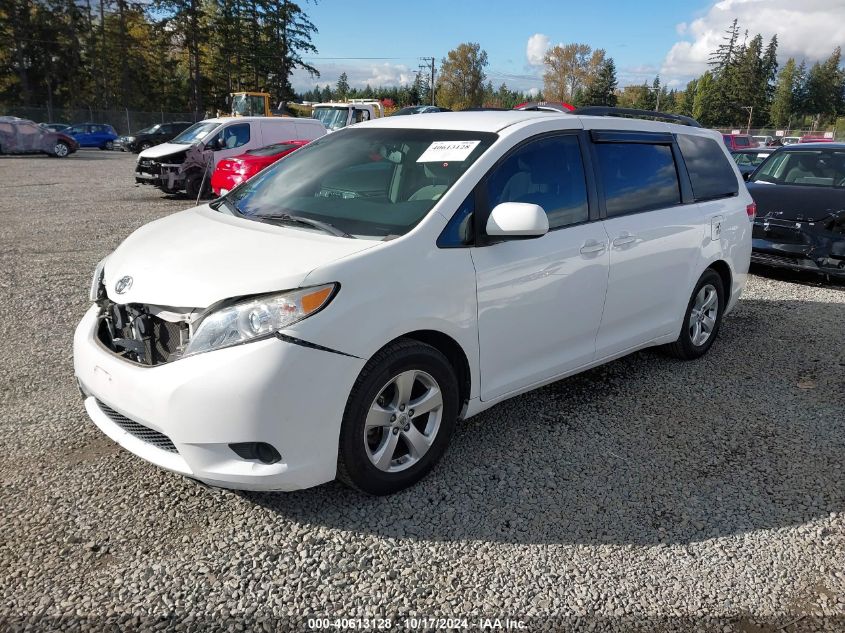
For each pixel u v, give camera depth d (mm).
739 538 2928
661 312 4570
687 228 4586
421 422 3234
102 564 2602
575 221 3797
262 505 3016
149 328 2811
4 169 21219
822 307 6750
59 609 2357
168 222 3660
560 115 3947
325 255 2830
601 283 3914
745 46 99500
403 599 2484
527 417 4039
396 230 3088
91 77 62156
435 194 3246
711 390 4559
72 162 25688
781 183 8297
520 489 3236
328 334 2658
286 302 2619
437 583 2576
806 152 8547
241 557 2672
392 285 2857
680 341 4938
